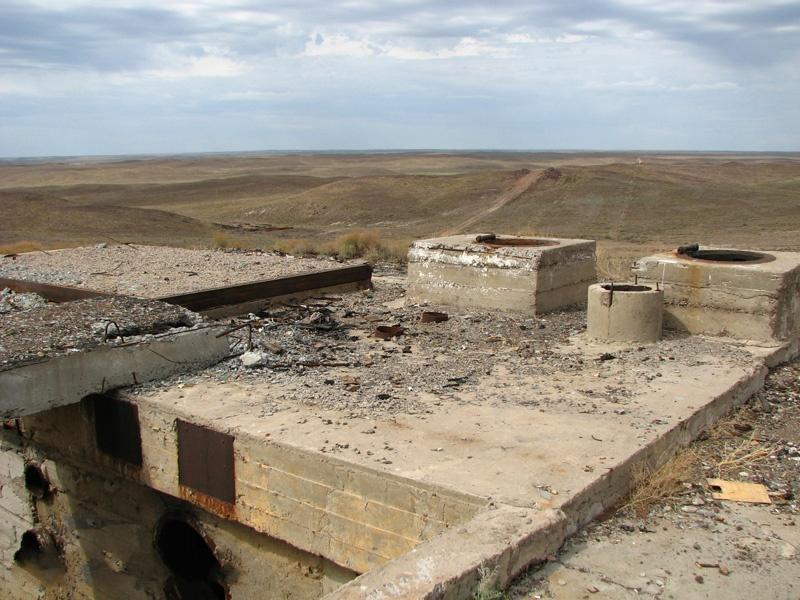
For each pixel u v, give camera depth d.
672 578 4.05
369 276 13.29
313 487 5.26
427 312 10.20
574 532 4.54
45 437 7.53
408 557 3.80
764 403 7.07
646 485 5.12
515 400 6.48
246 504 5.70
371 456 5.15
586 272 11.48
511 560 3.93
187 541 6.98
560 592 3.88
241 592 6.17
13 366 6.07
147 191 100.31
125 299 8.45
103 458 6.91
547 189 67.00
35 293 11.71
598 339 8.80
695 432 6.13
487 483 4.72
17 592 8.58
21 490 8.07
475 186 72.56
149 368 7.04
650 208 55.75
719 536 4.54
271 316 10.59
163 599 7.12
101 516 7.31
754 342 8.59
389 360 7.96
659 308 8.67
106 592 7.59
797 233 39.12
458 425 5.81
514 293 10.55
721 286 8.80
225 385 6.91
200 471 6.01
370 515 5.00
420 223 56.38
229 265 13.88
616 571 4.11
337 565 5.41
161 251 16.39
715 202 58.03
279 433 5.59
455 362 7.88
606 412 6.13
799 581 4.05
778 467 5.60
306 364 7.68
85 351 6.55
